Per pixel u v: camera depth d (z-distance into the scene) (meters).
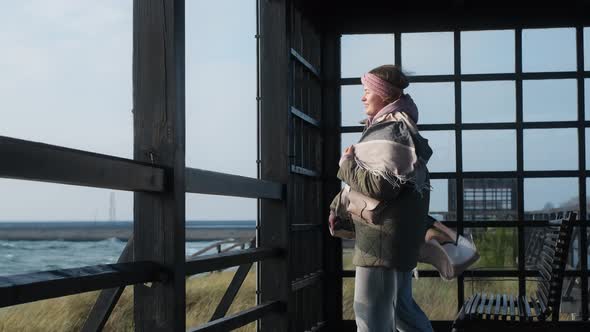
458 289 5.77
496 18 5.68
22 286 1.66
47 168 1.69
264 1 4.33
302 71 5.03
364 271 3.34
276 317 4.08
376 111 3.51
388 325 3.34
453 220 5.82
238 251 3.35
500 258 5.77
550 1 5.62
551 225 5.18
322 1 5.72
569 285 5.93
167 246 2.39
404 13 5.73
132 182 2.14
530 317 4.16
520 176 5.77
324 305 5.68
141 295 2.41
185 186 2.51
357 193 3.33
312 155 5.54
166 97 2.44
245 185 3.36
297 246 4.86
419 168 3.31
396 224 3.27
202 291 6.08
